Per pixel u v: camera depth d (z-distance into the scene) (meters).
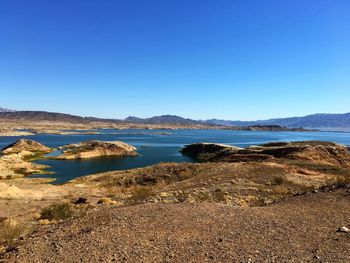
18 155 89.00
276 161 63.12
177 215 14.88
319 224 13.30
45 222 19.55
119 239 11.62
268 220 14.03
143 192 33.47
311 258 9.61
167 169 53.22
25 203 31.36
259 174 40.38
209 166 52.34
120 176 53.59
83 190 44.72
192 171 51.44
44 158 92.25
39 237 13.33
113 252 10.42
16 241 13.66
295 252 10.12
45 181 58.41
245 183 33.97
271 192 28.12
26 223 19.61
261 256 9.85
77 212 22.48
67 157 92.31
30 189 43.16
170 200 23.88
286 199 20.52
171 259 9.81
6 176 61.66
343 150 81.06
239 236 11.81
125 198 30.50
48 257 10.30
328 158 75.00
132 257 10.00
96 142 106.44
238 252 10.23
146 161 89.19
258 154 76.94
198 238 11.66
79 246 11.10
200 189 30.44
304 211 15.79
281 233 12.12
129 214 15.22
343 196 18.78
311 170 48.09
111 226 13.25
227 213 15.36
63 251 10.73
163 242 11.28
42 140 166.38
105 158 94.94
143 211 15.84
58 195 39.72
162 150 119.00
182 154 106.38
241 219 14.22
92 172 69.75
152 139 188.50
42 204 30.73
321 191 22.14
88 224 14.21
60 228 14.48
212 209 16.22
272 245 10.80
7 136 194.50
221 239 11.47
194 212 15.50
